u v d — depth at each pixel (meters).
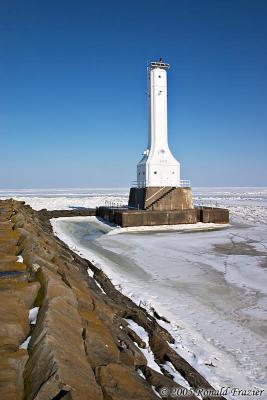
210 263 18.19
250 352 8.55
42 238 12.73
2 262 7.82
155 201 33.81
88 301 6.88
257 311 11.44
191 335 9.30
